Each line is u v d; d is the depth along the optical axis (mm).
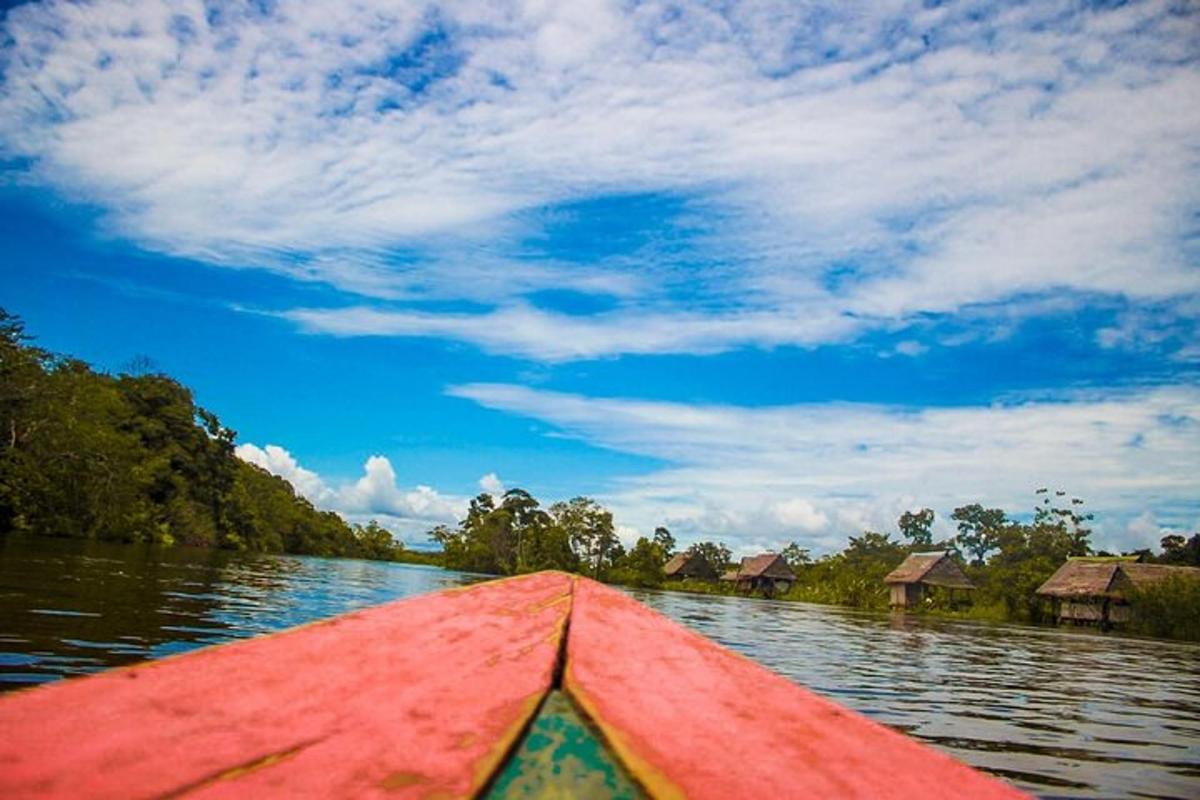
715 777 756
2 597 11977
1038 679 13930
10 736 752
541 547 90562
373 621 1410
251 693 943
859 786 800
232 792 666
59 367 48750
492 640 1271
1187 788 5906
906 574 58594
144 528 53906
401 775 712
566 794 712
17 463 43312
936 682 12172
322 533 103500
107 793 652
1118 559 49062
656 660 1242
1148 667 18875
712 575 81938
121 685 937
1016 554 72312
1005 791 866
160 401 63969
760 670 1302
